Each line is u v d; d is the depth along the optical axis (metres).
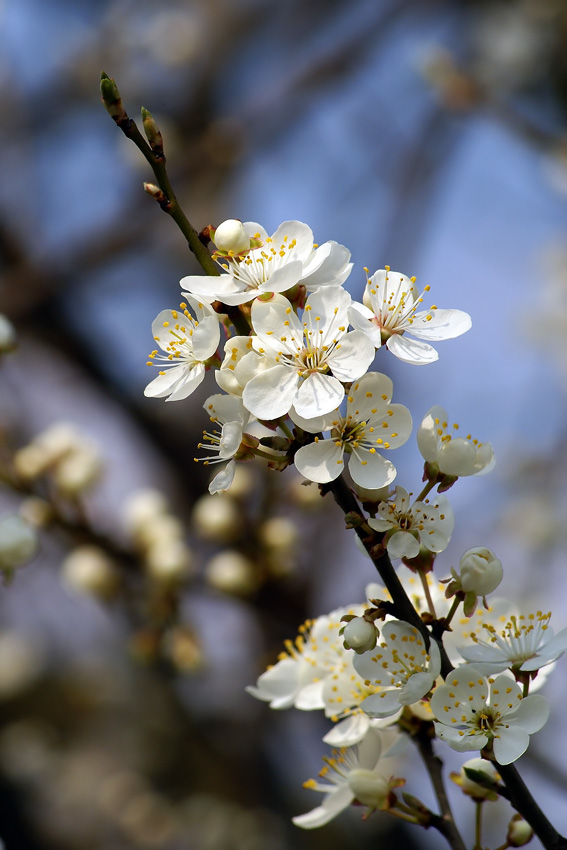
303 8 12.14
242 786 10.16
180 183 10.55
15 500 7.23
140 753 10.87
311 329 2.78
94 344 10.14
